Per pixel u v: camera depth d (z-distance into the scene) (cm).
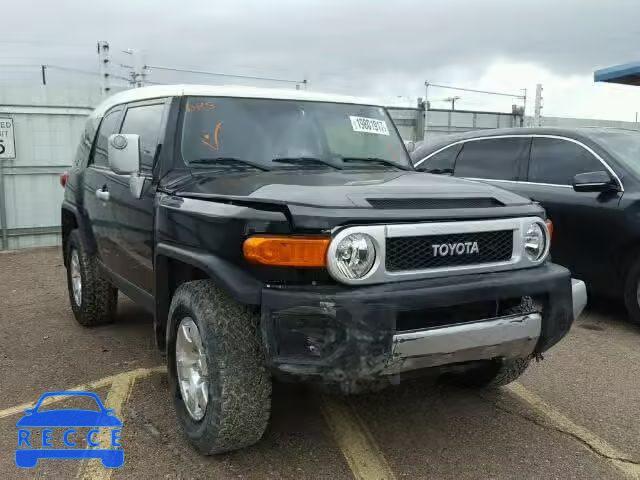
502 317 292
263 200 283
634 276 527
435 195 311
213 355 286
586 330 543
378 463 313
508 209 315
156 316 359
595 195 550
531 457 320
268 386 293
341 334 261
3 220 1009
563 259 579
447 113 2405
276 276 274
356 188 312
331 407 380
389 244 277
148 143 402
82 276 528
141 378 426
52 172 1047
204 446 303
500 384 384
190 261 307
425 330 271
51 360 465
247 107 398
